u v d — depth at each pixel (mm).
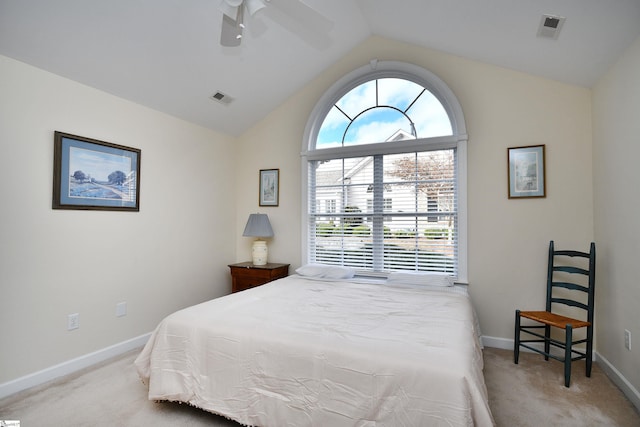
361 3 2844
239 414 1646
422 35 2980
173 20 2293
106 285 2621
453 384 1267
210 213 3680
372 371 1400
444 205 3145
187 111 3250
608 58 2186
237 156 4070
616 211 2227
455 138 3039
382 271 3361
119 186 2709
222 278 3844
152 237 3004
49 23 1969
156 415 1850
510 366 2488
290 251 3773
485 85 2973
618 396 2051
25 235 2135
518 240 2838
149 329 2971
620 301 2180
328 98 3617
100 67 2389
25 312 2135
